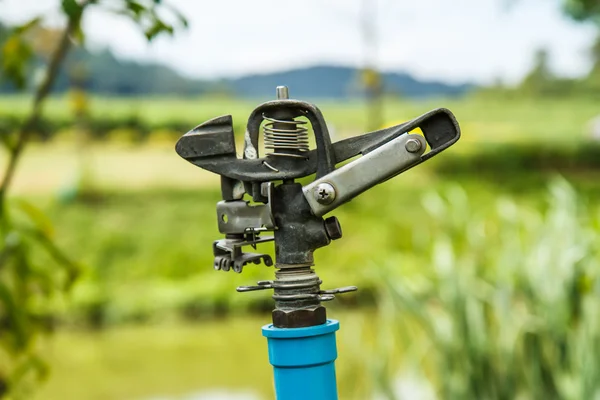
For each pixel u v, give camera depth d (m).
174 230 17.67
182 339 10.27
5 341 2.21
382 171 1.19
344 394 4.50
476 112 42.22
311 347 1.20
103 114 28.02
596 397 2.98
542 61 46.12
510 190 20.06
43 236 2.20
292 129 1.22
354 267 13.17
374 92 22.00
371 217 15.88
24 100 16.08
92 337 10.77
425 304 3.55
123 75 52.78
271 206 1.21
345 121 34.91
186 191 20.25
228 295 11.88
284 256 1.22
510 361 3.28
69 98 22.05
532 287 3.30
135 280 15.41
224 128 1.23
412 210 16.30
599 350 3.00
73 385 7.93
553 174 22.67
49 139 24.31
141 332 11.01
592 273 3.21
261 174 1.22
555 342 3.18
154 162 24.58
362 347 4.52
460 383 3.33
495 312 3.52
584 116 38.38
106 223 17.84
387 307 3.57
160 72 55.47
